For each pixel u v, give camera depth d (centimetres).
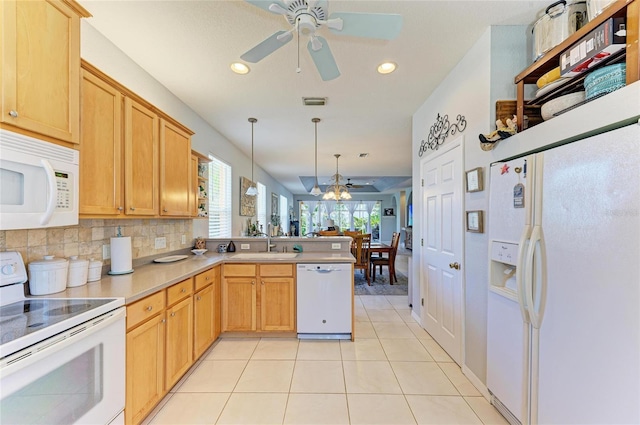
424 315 317
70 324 117
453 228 245
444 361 246
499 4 171
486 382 195
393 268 549
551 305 137
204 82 265
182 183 264
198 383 214
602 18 120
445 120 259
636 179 101
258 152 554
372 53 220
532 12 178
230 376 223
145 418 174
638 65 108
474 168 211
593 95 128
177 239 311
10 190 112
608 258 110
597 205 115
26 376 100
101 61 196
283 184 1080
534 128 153
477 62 206
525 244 147
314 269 291
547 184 140
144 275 207
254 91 285
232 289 294
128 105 190
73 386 119
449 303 253
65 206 135
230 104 317
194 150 306
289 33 148
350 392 203
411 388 207
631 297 102
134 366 158
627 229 104
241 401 193
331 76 189
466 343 224
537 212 146
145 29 190
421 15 179
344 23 144
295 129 407
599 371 113
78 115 141
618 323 107
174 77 255
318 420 175
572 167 127
